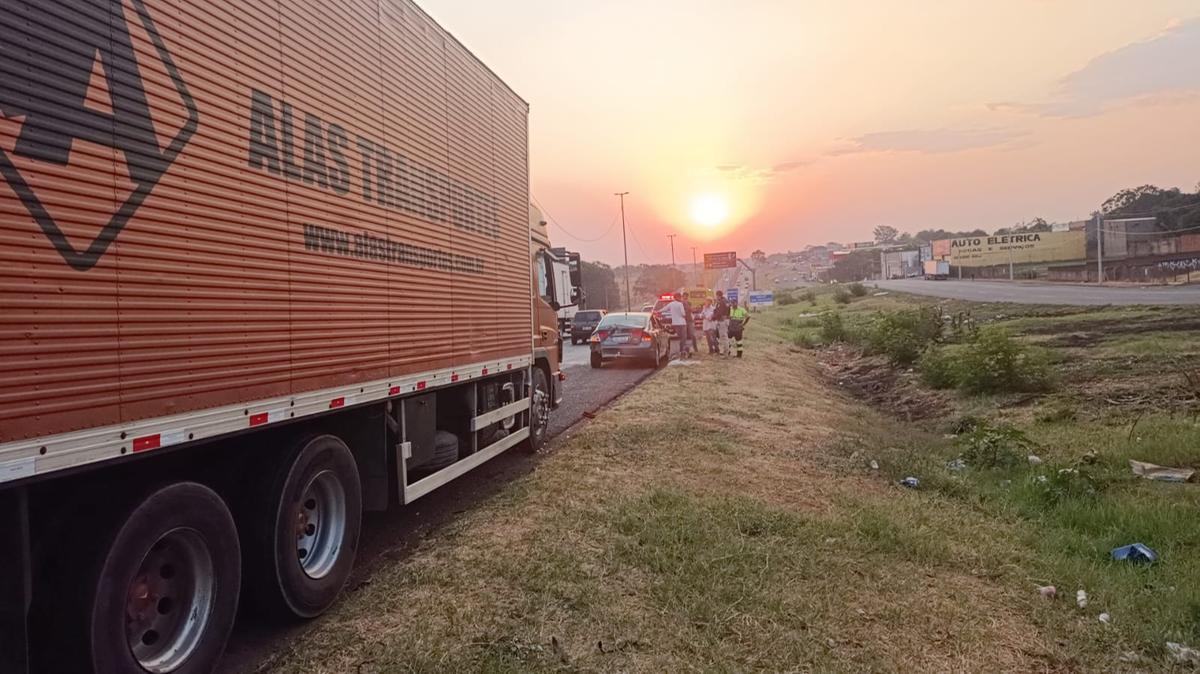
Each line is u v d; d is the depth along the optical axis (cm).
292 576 412
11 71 253
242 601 418
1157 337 1709
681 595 427
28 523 282
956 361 1354
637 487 673
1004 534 554
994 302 3812
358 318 477
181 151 327
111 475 322
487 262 723
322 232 436
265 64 387
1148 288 4478
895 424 1120
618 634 384
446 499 707
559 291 1911
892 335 1922
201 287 339
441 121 614
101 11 288
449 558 493
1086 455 708
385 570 504
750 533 543
